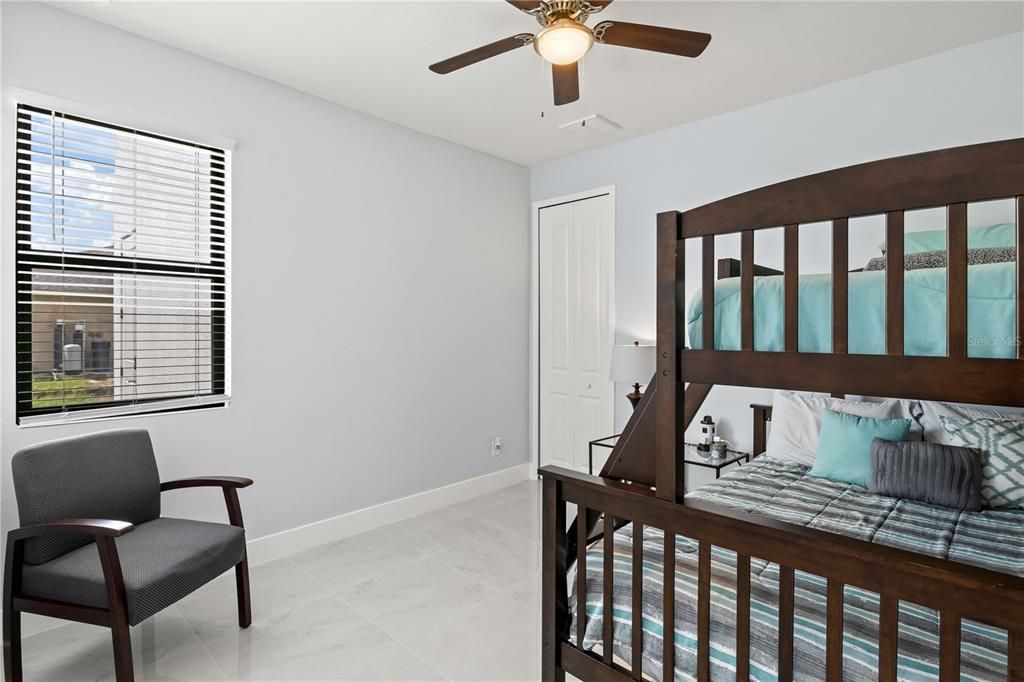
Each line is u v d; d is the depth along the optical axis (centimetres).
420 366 357
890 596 101
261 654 200
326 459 306
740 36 238
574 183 410
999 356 101
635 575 139
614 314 387
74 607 169
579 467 411
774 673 119
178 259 252
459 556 288
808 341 121
